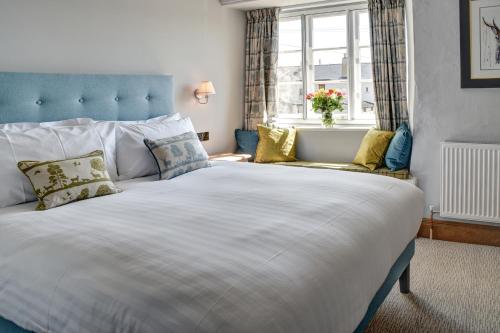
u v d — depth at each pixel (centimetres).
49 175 228
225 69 495
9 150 237
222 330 110
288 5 488
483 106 354
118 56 367
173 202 214
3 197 228
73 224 180
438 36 365
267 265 138
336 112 499
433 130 377
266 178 268
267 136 477
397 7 422
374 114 469
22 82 284
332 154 470
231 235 161
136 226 174
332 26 491
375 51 437
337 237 168
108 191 246
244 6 491
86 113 324
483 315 247
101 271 136
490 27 343
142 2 387
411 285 289
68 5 325
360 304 159
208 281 125
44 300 138
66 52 326
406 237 229
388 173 397
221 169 309
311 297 133
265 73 512
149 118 378
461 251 350
